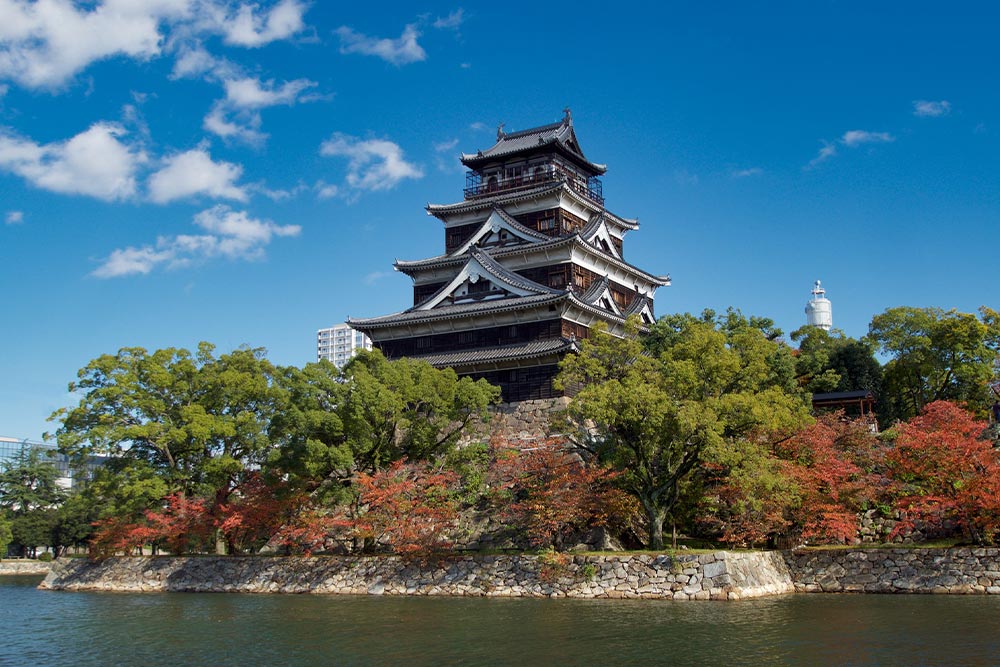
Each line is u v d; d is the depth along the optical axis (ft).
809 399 201.05
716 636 105.50
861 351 228.02
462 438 199.41
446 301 237.04
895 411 217.97
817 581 151.74
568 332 219.82
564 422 160.86
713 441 140.87
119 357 198.29
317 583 167.43
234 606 147.95
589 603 136.87
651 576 142.20
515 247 240.32
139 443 196.03
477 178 271.28
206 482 190.60
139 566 191.52
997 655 91.91
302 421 162.71
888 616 117.70
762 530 153.38
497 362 210.59
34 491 329.31
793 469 151.23
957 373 206.28
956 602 129.90
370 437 168.14
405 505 156.66
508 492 163.53
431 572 158.81
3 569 286.46
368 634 113.70
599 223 250.16
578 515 151.53
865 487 157.17
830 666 88.38
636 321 169.17
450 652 100.17
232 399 193.88
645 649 98.73
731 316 210.59
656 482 161.38
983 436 184.85
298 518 170.09
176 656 103.60
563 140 260.83
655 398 143.13
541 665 92.48
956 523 157.17
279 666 96.02
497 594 150.71
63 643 114.11
